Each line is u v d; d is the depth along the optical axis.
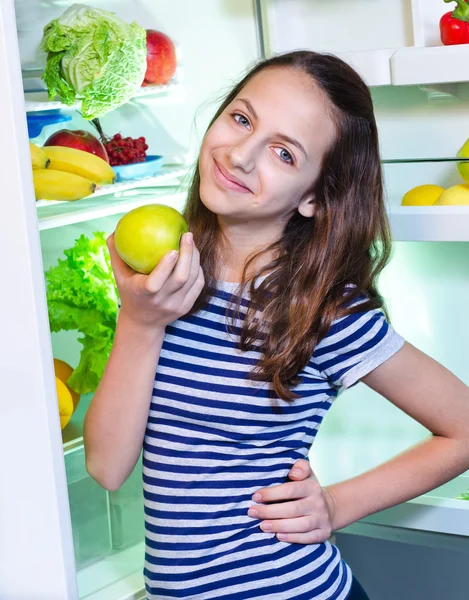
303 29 1.75
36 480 1.20
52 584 1.23
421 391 1.23
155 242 1.06
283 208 1.17
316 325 1.18
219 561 1.15
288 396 1.16
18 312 1.15
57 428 1.18
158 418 1.18
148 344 1.14
